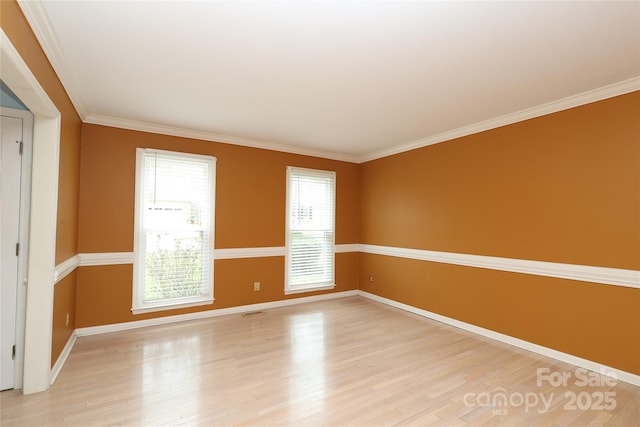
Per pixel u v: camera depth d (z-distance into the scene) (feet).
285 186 16.10
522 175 10.93
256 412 7.07
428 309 14.16
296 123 12.50
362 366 9.36
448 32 6.54
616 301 8.77
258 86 9.18
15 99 7.88
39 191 7.79
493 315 11.67
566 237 9.78
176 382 8.32
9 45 4.84
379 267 16.99
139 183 12.50
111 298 11.98
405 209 15.56
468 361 9.75
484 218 12.07
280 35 6.70
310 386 8.20
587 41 6.81
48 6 5.75
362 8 5.80
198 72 8.38
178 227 13.33
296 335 11.84
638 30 6.38
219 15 6.03
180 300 13.34
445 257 13.47
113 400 7.46
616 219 8.78
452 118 11.80
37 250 7.77
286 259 16.05
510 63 7.79
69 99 9.39
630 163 8.55
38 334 7.78
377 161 17.37
